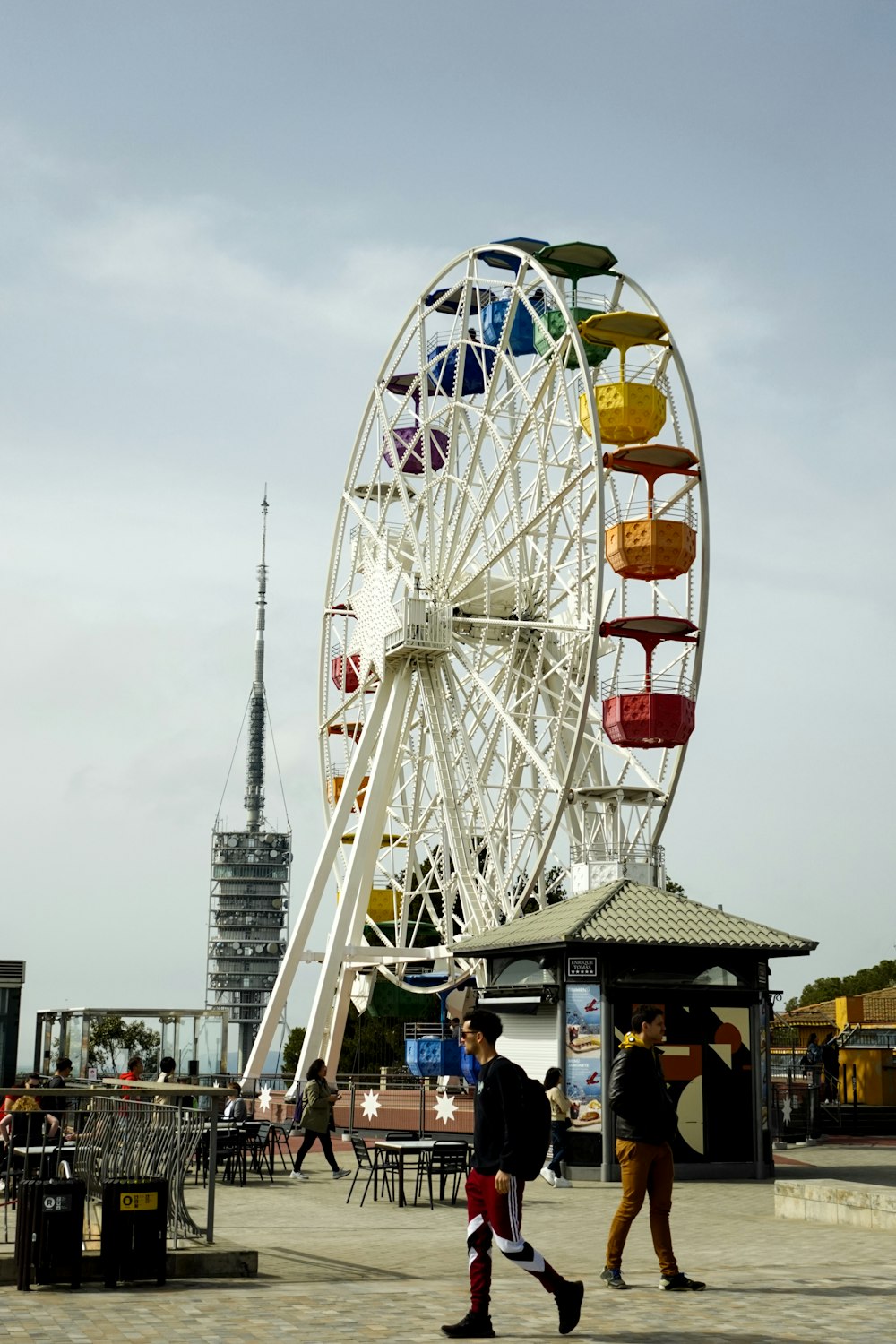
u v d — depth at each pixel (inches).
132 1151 689.6
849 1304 499.5
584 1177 1072.2
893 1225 749.9
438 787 2021.4
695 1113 1092.5
